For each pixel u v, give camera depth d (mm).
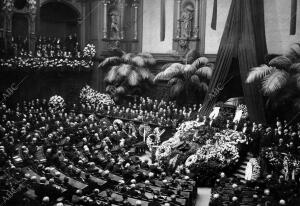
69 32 37188
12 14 31969
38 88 33594
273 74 24203
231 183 18156
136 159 21656
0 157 18922
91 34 35594
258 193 17000
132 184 16297
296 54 26391
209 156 21109
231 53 27000
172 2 34000
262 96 25531
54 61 32875
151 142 25953
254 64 26016
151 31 35156
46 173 16875
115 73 33062
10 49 31500
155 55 34750
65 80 34719
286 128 24031
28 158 19031
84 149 21156
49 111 30484
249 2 26422
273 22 29406
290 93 24969
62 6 36125
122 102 33750
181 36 33500
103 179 17906
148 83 34219
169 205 14922
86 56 34469
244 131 23234
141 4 35312
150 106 32125
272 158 20016
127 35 35812
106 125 28078
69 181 17109
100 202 14891
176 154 22141
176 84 30859
